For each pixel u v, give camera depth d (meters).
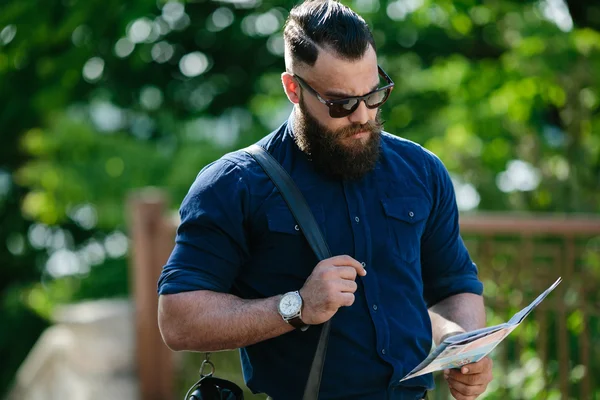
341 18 3.43
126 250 16.22
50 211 14.46
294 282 3.53
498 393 6.95
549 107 12.59
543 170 8.77
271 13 15.32
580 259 7.01
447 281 3.91
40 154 14.47
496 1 12.17
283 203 3.51
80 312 9.21
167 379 7.70
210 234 3.50
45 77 14.66
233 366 7.36
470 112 12.75
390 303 3.57
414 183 3.71
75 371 8.75
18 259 18.02
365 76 3.40
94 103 15.87
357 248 3.54
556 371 7.05
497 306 6.85
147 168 13.95
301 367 3.53
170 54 16.03
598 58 10.59
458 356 3.34
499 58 14.02
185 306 3.44
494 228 6.66
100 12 13.30
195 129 14.52
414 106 13.95
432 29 14.16
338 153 3.47
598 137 10.16
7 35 13.66
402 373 3.53
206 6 15.37
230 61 16.11
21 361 16.92
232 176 3.53
